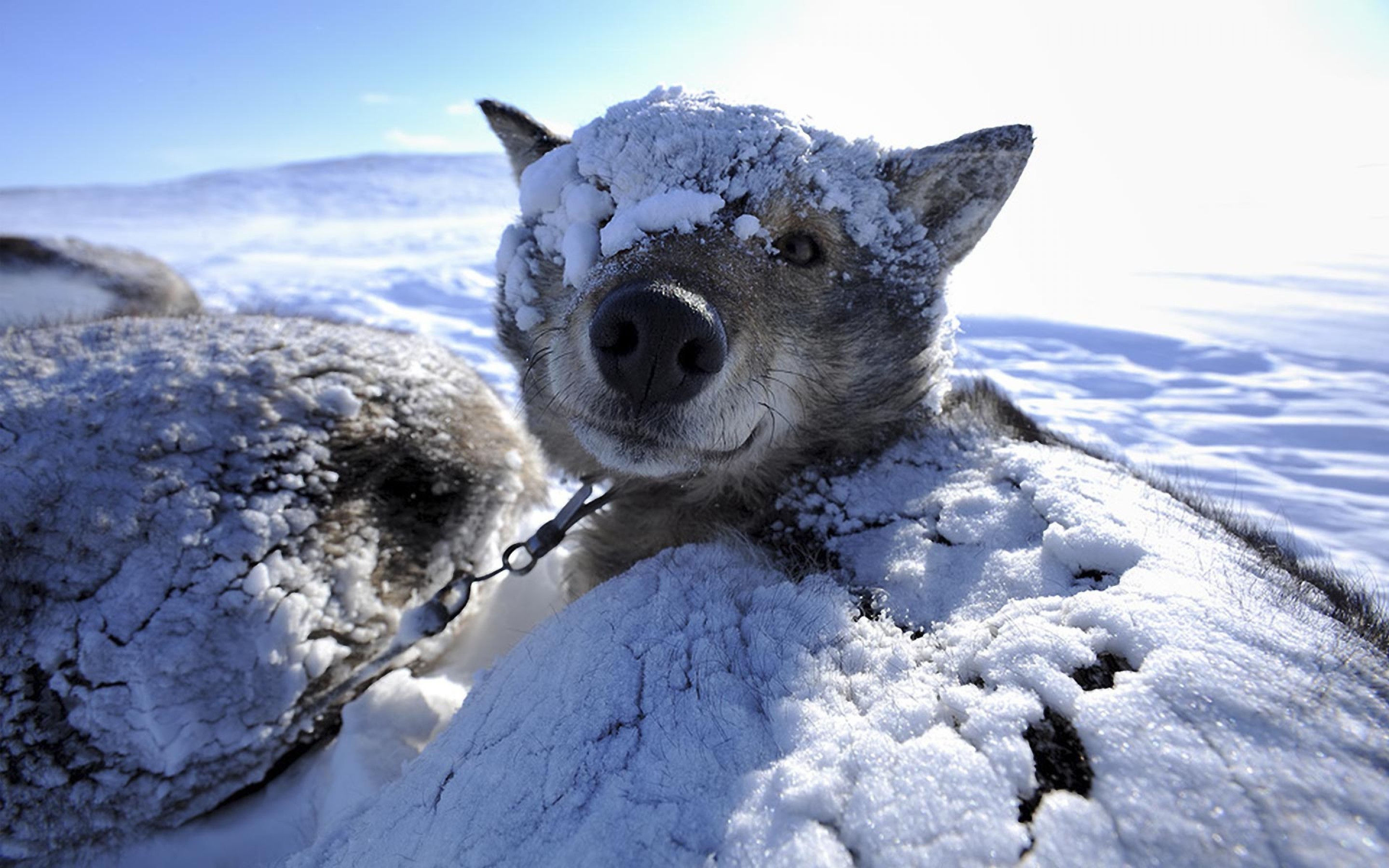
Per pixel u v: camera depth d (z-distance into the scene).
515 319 0.29
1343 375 0.84
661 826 0.15
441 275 1.49
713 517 0.28
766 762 0.16
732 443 0.24
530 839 0.16
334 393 0.30
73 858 0.24
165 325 0.32
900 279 0.27
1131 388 0.81
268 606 0.26
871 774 0.15
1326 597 0.21
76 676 0.23
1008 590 0.19
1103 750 0.14
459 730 0.21
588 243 0.25
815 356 0.26
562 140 0.31
